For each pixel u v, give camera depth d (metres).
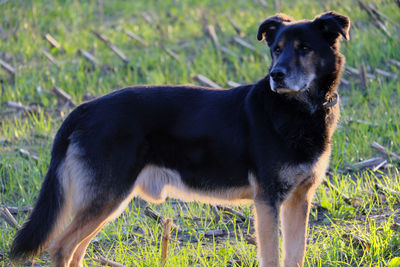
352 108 14.66
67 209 8.27
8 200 11.43
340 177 11.91
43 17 25.03
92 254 8.99
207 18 23.73
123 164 8.05
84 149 8.06
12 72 18.73
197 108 8.30
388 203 10.39
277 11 23.62
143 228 9.79
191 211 10.70
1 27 23.73
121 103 8.25
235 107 8.20
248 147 7.95
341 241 8.71
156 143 8.29
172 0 29.02
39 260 8.99
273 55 8.19
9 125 15.00
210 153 8.19
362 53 18.36
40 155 12.74
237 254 8.81
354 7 22.23
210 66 18.44
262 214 7.78
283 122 7.75
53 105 16.77
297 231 8.09
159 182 8.46
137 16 26.05
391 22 19.88
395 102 15.38
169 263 8.27
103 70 19.16
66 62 19.84
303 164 7.79
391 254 8.29
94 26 24.42
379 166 11.95
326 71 8.01
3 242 9.34
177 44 21.56
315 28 7.97
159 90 8.46
